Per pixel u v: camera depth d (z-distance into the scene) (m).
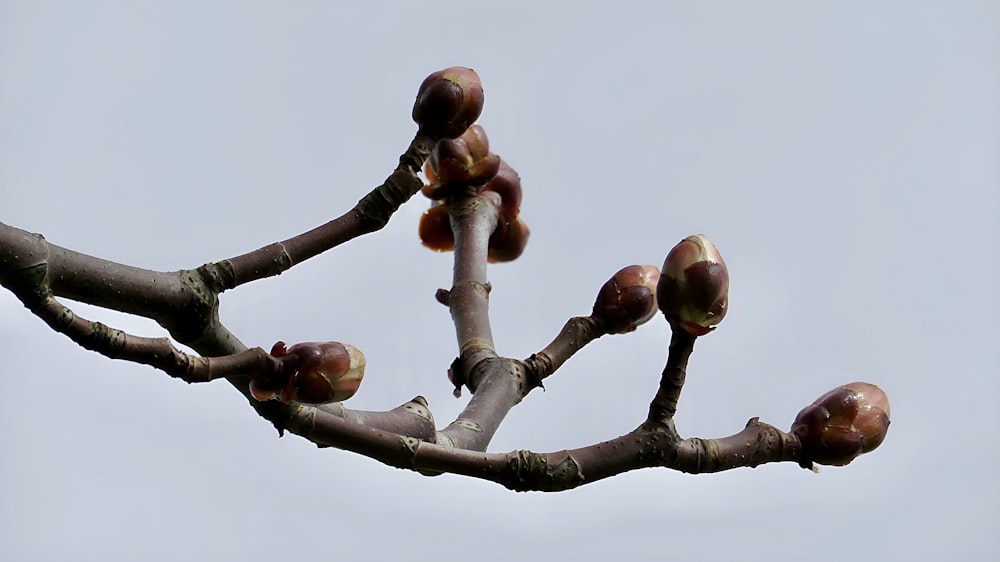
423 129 0.93
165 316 0.89
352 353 0.88
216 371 0.87
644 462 0.92
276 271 0.90
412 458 0.91
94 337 0.86
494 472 0.91
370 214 0.91
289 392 0.88
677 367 0.92
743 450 0.93
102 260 0.88
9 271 0.85
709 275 0.91
